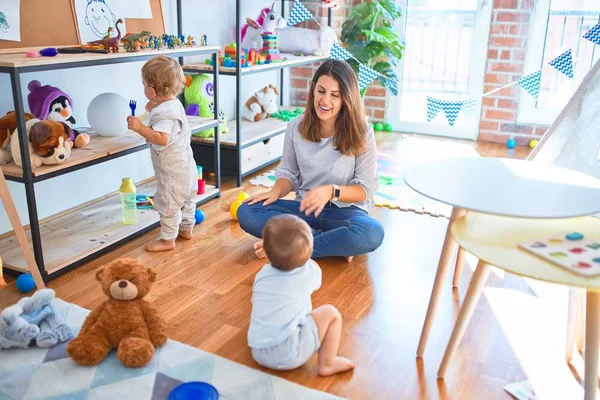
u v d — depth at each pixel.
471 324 1.78
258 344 1.49
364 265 2.18
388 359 1.60
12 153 1.91
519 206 1.35
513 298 1.93
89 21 2.44
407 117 4.23
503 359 1.61
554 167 1.67
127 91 2.80
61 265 2.03
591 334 1.28
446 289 2.00
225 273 2.08
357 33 3.91
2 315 1.59
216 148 2.81
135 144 2.26
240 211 2.24
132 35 2.26
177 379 1.48
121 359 1.51
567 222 1.50
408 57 4.11
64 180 2.51
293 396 1.43
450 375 1.54
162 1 2.88
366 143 2.14
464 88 4.01
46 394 1.42
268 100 3.50
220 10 3.37
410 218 2.64
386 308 1.87
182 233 2.37
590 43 3.61
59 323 1.65
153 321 1.62
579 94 2.16
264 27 3.39
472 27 3.88
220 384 1.46
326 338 1.51
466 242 1.37
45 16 2.26
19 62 1.76
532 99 3.81
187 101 2.99
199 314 1.81
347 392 1.46
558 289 2.00
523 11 3.67
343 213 2.20
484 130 4.00
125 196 2.39
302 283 1.48
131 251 2.24
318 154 2.19
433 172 1.60
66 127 2.13
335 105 2.06
